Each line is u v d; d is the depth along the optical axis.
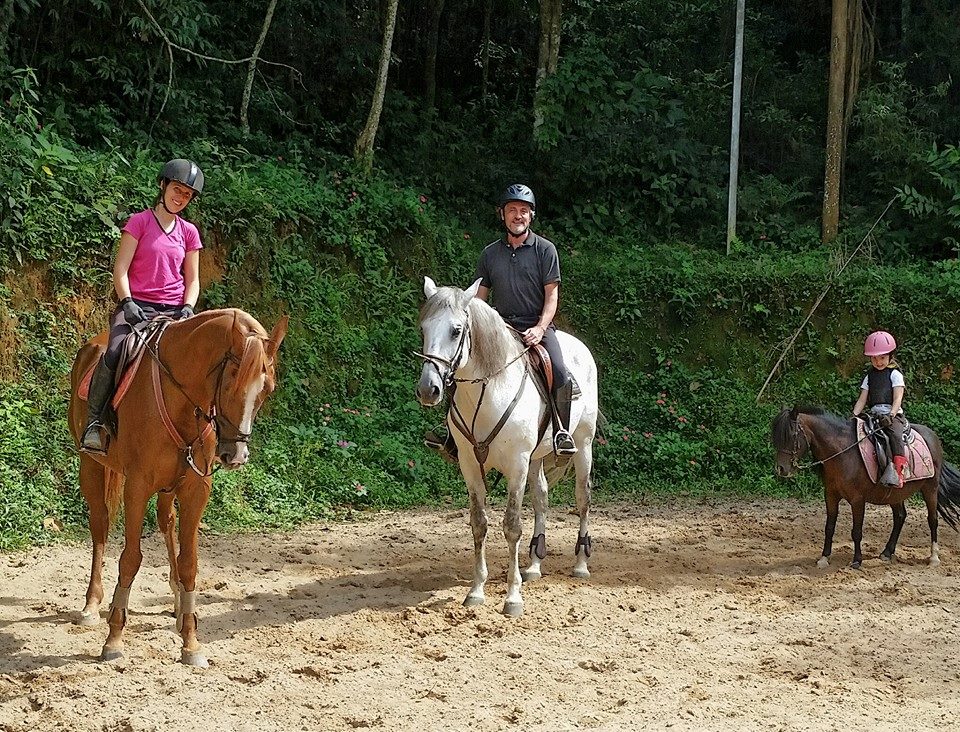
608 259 17.03
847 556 9.54
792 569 8.91
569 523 10.99
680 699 5.45
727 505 12.59
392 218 14.98
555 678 5.79
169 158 13.90
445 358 6.52
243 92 16.06
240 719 5.03
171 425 5.54
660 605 7.48
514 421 7.13
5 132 10.91
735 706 5.34
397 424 13.11
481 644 6.43
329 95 18.42
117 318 6.00
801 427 8.98
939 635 6.74
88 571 7.82
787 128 20.88
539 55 19.17
